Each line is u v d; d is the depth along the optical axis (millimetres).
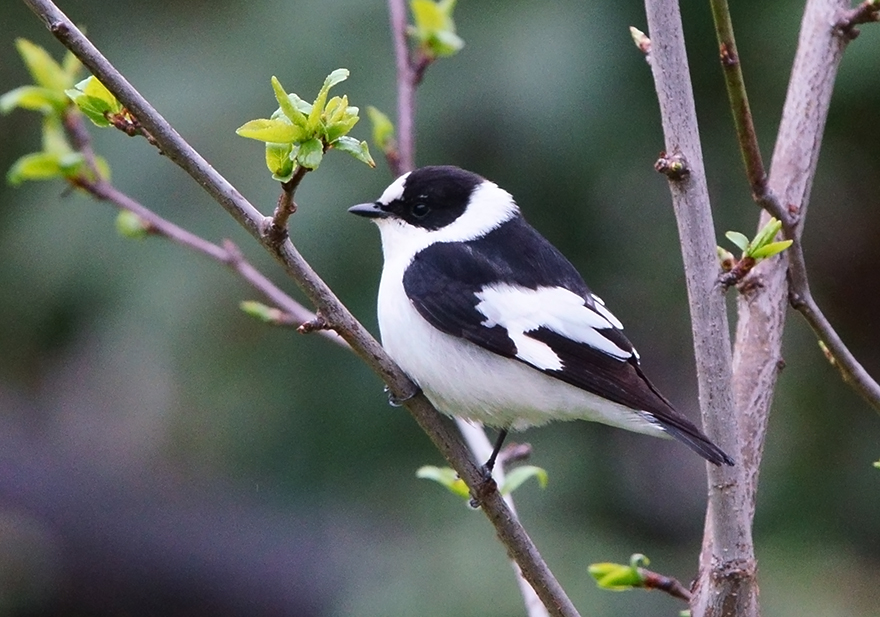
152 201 10906
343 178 10719
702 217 5066
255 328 11188
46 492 14297
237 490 14078
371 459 11727
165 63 11391
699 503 12562
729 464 5035
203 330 11031
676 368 12992
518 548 5672
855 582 11078
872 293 13047
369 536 11859
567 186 11328
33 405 14938
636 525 12078
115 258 11094
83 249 11164
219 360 11250
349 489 11828
